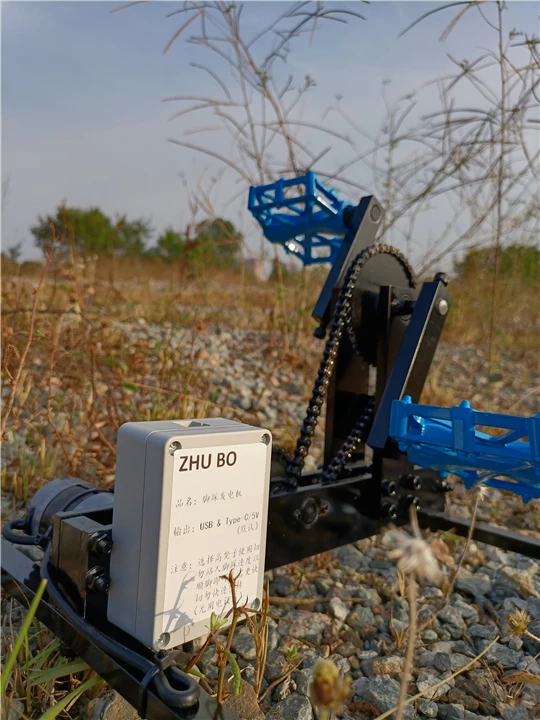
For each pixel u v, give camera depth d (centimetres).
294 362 564
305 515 185
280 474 221
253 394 500
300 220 242
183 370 432
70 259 500
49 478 299
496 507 315
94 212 1603
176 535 131
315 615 202
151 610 129
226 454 138
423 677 169
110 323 492
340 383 227
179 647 154
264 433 146
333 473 206
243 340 705
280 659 174
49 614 152
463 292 730
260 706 158
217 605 141
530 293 774
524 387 599
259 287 956
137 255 1391
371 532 214
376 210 231
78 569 144
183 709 116
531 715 158
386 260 226
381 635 195
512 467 158
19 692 150
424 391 472
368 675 175
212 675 164
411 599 91
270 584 223
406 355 205
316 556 244
